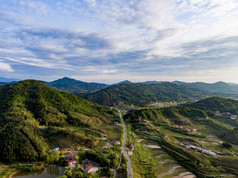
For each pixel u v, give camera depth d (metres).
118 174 84.75
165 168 104.19
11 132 101.12
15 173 83.75
